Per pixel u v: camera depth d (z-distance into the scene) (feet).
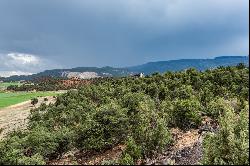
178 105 194.49
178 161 144.25
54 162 187.32
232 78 312.09
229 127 114.21
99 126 189.67
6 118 435.53
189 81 341.00
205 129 177.17
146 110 189.78
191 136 174.70
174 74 411.13
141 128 160.25
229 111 127.24
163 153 155.12
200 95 259.80
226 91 268.41
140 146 154.40
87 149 187.93
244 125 119.34
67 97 430.61
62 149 194.59
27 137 196.03
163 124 162.40
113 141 191.72
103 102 328.49
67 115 281.95
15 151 162.30
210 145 115.75
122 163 145.38
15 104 575.79
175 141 169.07
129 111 227.40
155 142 155.74
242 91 246.68
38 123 291.17
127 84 441.27
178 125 193.16
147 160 153.07
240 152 110.63
